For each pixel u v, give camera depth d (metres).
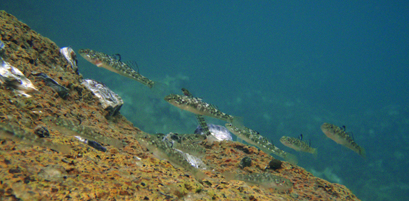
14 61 5.89
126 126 8.09
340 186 6.88
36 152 2.74
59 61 7.70
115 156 3.75
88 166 2.92
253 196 4.02
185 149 6.56
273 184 5.09
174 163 4.30
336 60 110.31
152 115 36.53
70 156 3.07
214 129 10.75
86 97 7.36
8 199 1.86
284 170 7.62
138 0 120.12
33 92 5.30
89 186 2.46
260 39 131.62
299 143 8.09
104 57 5.79
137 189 2.82
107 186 2.60
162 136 6.97
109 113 7.72
